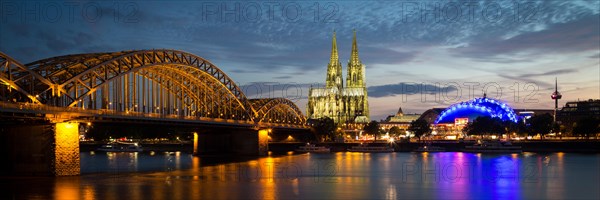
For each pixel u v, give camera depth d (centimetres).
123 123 12469
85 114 10806
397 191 9356
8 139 10650
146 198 8406
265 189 9631
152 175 12162
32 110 9444
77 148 11000
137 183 10362
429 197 8694
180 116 14938
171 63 14500
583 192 9269
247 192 9200
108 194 8781
